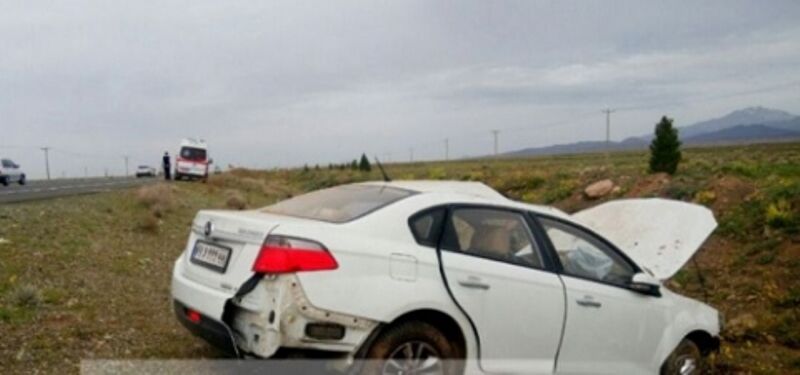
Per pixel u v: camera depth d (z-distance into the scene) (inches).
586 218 283.1
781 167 750.5
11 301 239.9
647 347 201.5
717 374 244.4
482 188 199.9
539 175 1015.0
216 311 152.4
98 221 548.4
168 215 705.6
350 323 145.6
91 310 247.3
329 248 148.3
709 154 2768.2
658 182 757.9
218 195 1268.5
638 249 250.7
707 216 240.5
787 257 418.9
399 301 150.6
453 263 162.7
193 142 1710.1
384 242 156.7
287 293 142.0
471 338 162.4
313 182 2082.9
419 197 172.9
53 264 325.7
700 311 224.1
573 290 182.4
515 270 172.7
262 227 151.4
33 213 535.2
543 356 175.5
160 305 271.1
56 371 174.4
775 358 271.6
